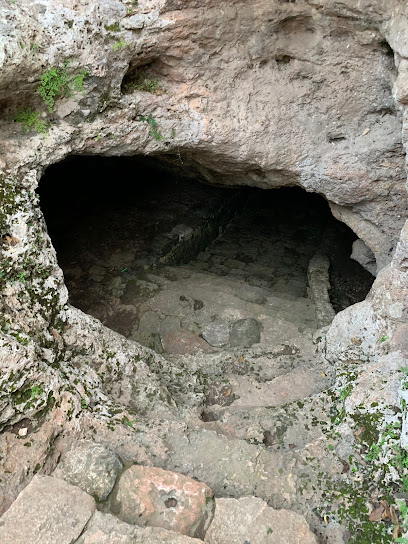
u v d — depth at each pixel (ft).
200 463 9.63
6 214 10.63
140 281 19.48
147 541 7.50
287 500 9.02
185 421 11.35
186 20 11.77
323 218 30.78
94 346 11.90
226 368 14.47
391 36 11.14
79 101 11.89
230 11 11.95
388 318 12.16
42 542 7.45
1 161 11.09
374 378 10.78
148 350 13.58
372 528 8.41
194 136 14.17
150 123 13.50
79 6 10.72
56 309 11.43
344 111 14.07
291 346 15.24
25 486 8.70
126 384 11.89
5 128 11.39
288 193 33.22
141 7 11.32
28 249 10.83
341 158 14.69
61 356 11.26
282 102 13.99
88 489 8.54
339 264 25.53
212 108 13.79
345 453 9.64
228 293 18.99
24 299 10.68
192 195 26.45
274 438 10.83
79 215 23.65
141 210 24.64
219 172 18.01
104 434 9.91
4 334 9.30
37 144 11.69
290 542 7.88
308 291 22.53
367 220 16.52
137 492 8.50
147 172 27.45
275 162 15.17
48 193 24.73
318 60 13.19
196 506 8.37
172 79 13.25
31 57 10.34
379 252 16.97
